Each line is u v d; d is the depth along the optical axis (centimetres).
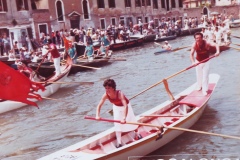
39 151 963
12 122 1247
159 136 805
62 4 3681
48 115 1294
